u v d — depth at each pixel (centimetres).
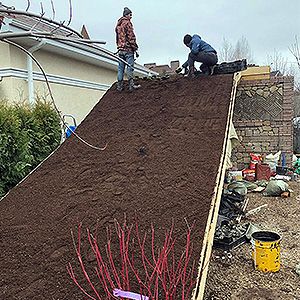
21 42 811
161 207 440
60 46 907
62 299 313
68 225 427
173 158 553
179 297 298
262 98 1136
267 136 1131
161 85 852
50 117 754
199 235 380
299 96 2114
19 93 854
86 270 347
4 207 491
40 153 732
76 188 515
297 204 764
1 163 631
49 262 365
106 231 406
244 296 377
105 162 579
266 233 465
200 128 633
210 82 814
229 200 713
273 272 434
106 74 1309
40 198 502
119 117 738
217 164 521
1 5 156
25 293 325
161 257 261
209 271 440
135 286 318
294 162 1161
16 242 404
